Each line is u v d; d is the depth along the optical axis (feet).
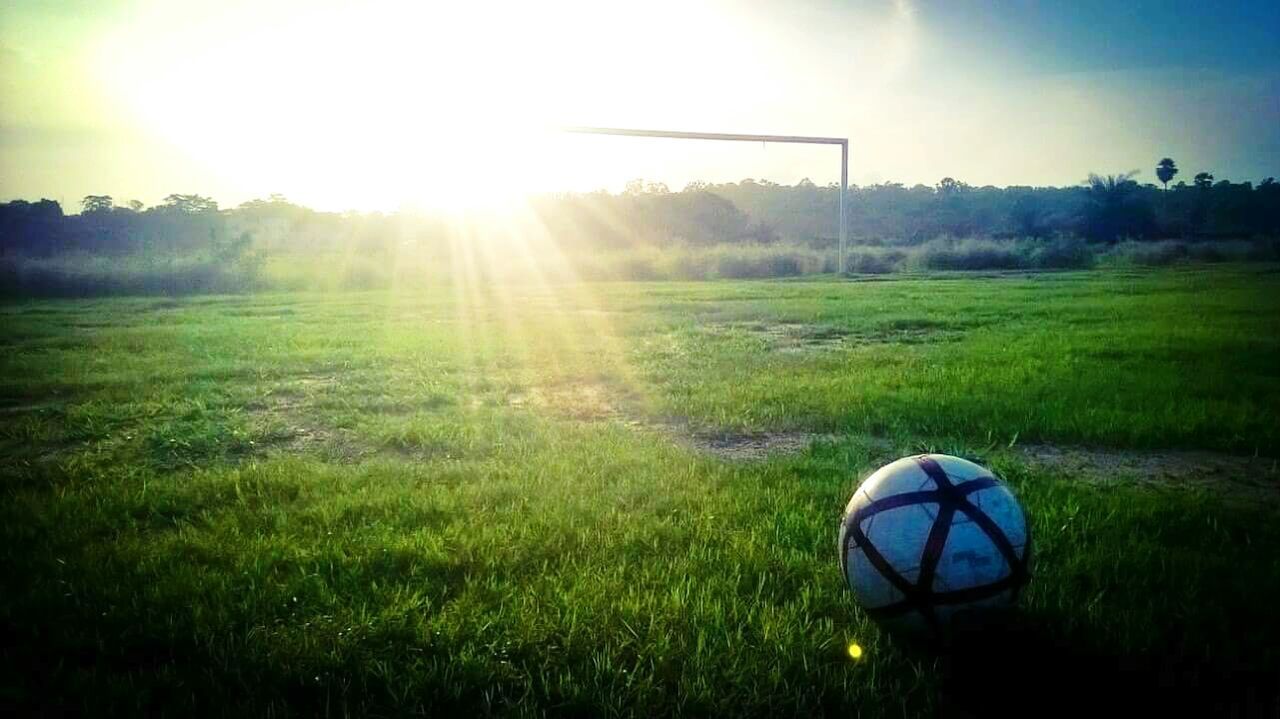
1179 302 63.46
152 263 99.91
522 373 36.04
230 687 10.71
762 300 74.54
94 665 11.39
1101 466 21.29
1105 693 10.46
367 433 25.44
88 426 26.32
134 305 78.89
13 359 40.88
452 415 27.81
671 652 11.25
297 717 10.18
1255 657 11.21
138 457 23.00
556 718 10.14
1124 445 23.11
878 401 27.68
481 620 12.25
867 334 49.08
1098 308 59.98
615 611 12.45
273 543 15.53
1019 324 51.26
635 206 217.77
